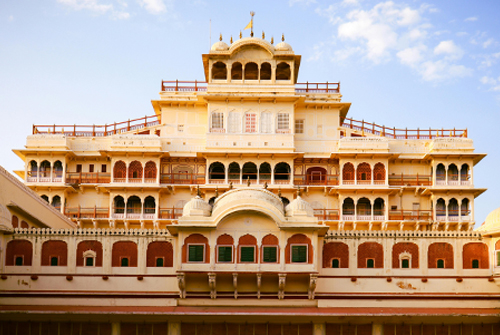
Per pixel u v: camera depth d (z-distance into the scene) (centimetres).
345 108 7712
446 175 7375
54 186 7262
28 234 5541
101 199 7444
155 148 7319
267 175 7406
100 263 5528
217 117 7419
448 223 7250
